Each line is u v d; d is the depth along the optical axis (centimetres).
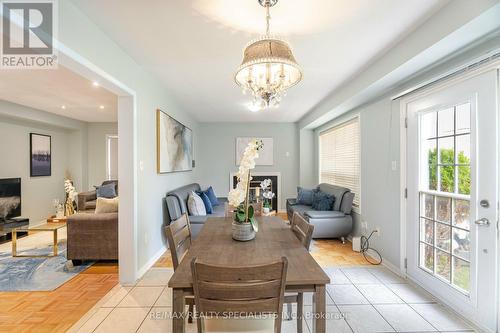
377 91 289
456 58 197
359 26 191
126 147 250
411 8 169
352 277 266
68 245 296
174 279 116
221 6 167
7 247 370
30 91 364
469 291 188
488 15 142
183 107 459
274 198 630
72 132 606
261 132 628
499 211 166
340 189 409
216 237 181
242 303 107
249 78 195
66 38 159
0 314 203
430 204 231
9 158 459
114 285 250
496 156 167
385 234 300
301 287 123
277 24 188
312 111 495
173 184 394
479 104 177
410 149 255
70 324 190
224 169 627
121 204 251
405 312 203
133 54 238
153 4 164
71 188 454
